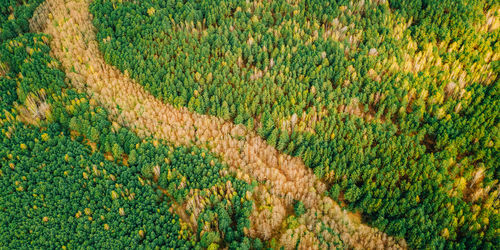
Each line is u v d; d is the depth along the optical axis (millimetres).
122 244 52156
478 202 55719
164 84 70500
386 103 68188
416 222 53219
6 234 53156
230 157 62750
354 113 68000
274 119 66938
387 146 61781
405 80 69750
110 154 63031
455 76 72188
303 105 68438
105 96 68312
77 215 54344
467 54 75062
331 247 51812
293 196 58938
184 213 56344
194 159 60219
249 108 68750
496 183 57219
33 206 54719
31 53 74062
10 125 63625
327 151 61594
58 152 60656
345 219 54688
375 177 59625
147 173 59594
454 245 51719
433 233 52469
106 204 55406
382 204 55969
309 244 51938
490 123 61781
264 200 57656
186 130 66188
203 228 53188
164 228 53438
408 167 59531
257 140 64938
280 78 72312
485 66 71875
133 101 69188
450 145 60969
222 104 67562
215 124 67750
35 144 60531
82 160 59188
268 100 69625
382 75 74188
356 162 60250
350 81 73000
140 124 65688
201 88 72062
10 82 70000
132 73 74000
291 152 64625
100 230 53312
